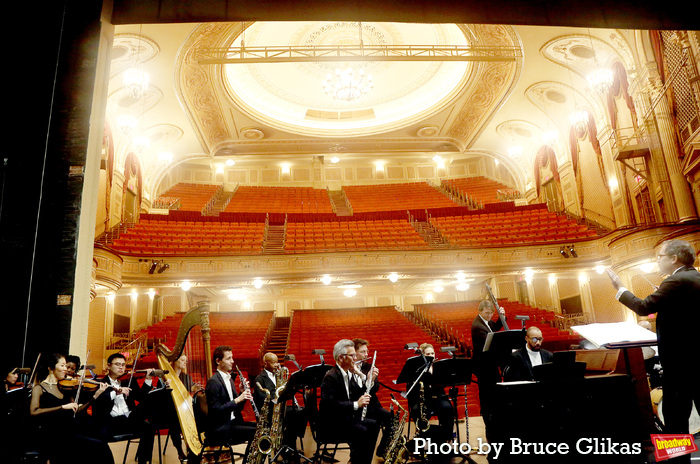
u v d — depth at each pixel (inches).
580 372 137.9
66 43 205.0
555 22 236.8
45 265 181.3
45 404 133.0
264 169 991.0
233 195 898.1
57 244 183.8
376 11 231.0
